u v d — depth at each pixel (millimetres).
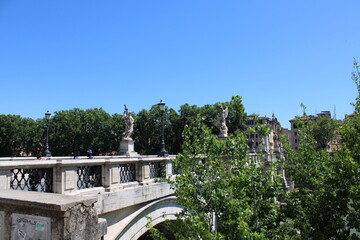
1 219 4422
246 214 6934
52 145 62000
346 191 8320
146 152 62500
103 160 8977
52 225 3912
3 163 6297
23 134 62312
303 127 10211
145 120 60406
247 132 8336
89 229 4191
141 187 10453
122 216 9875
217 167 7934
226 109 20156
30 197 4293
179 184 8547
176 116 60062
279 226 7953
